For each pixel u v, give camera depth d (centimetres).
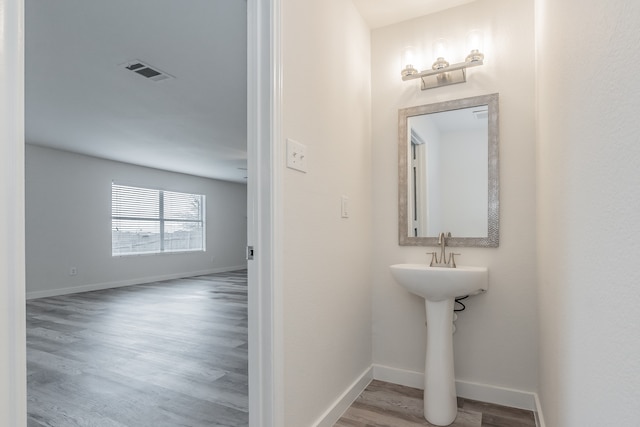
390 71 234
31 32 243
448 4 216
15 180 63
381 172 235
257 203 134
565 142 102
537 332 192
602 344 67
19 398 63
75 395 212
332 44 186
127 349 297
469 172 210
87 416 188
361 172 221
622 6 56
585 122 79
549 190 136
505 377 200
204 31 245
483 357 205
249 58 138
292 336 144
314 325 162
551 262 132
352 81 210
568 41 98
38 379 236
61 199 574
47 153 557
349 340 199
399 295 228
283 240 138
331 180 181
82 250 601
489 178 205
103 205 634
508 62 204
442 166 217
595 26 71
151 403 202
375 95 238
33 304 494
